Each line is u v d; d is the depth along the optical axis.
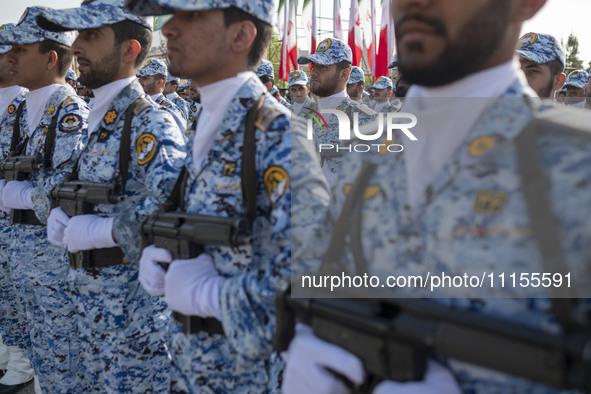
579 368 0.78
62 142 3.02
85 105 3.26
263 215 1.65
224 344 1.69
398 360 0.99
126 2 1.76
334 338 1.13
